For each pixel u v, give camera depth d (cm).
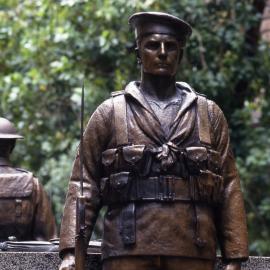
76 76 1933
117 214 1000
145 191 994
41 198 1309
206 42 1931
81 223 982
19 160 2022
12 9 2061
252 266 1130
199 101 1023
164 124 1009
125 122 1011
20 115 2014
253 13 1989
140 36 1020
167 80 1022
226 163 1023
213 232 1005
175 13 1905
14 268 1115
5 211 1296
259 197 1986
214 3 1972
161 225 988
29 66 2020
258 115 2266
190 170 998
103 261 1009
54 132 1995
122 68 1911
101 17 1922
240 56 1956
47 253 1117
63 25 1945
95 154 1018
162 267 991
